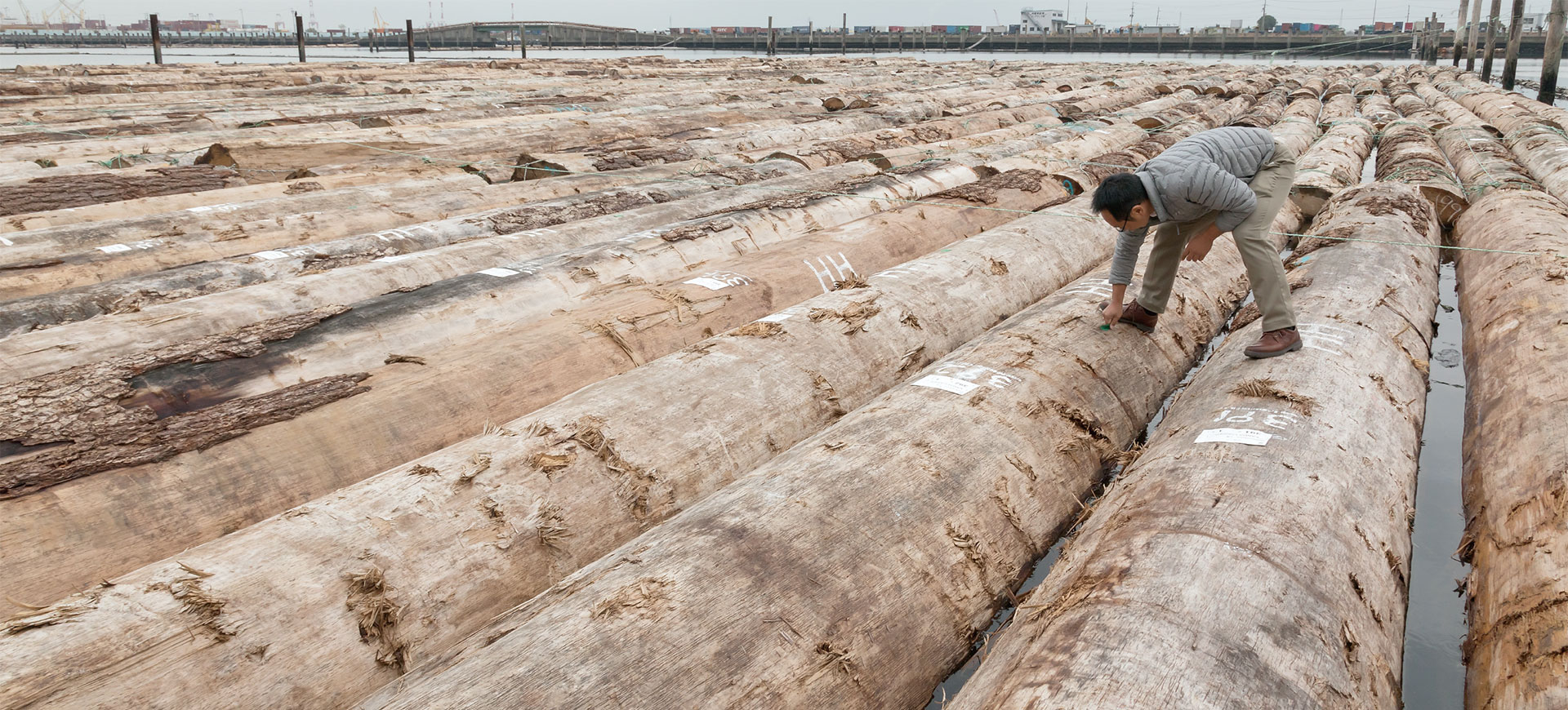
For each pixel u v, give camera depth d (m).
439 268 5.30
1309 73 31.97
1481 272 5.98
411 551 2.53
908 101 16.67
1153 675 2.06
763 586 2.48
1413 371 4.32
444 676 2.11
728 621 2.35
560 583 2.54
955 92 19.39
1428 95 21.59
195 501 2.79
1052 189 8.05
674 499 3.13
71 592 2.49
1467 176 9.20
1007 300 5.29
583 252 5.33
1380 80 28.67
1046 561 3.29
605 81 21.58
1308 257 5.80
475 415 3.48
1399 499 3.18
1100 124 13.27
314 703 2.21
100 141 9.55
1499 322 4.86
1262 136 3.89
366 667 2.31
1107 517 2.95
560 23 73.44
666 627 2.28
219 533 2.79
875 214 6.49
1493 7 28.30
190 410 3.29
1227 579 2.41
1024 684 2.11
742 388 3.63
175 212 6.27
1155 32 71.19
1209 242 4.00
